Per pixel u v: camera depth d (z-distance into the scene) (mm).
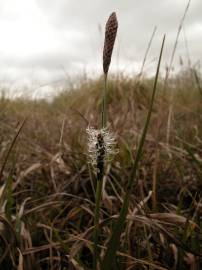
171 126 268
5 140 274
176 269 126
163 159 212
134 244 137
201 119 278
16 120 358
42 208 155
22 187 194
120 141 233
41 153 237
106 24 83
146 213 135
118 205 166
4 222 127
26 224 143
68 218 152
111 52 83
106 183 190
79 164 204
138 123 311
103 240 143
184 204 178
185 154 206
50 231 139
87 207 163
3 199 148
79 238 124
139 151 87
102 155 86
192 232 133
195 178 187
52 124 335
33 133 309
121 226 87
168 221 142
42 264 137
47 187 197
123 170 190
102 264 88
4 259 124
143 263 120
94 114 315
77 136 240
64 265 128
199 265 124
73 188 188
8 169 213
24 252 124
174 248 128
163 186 186
